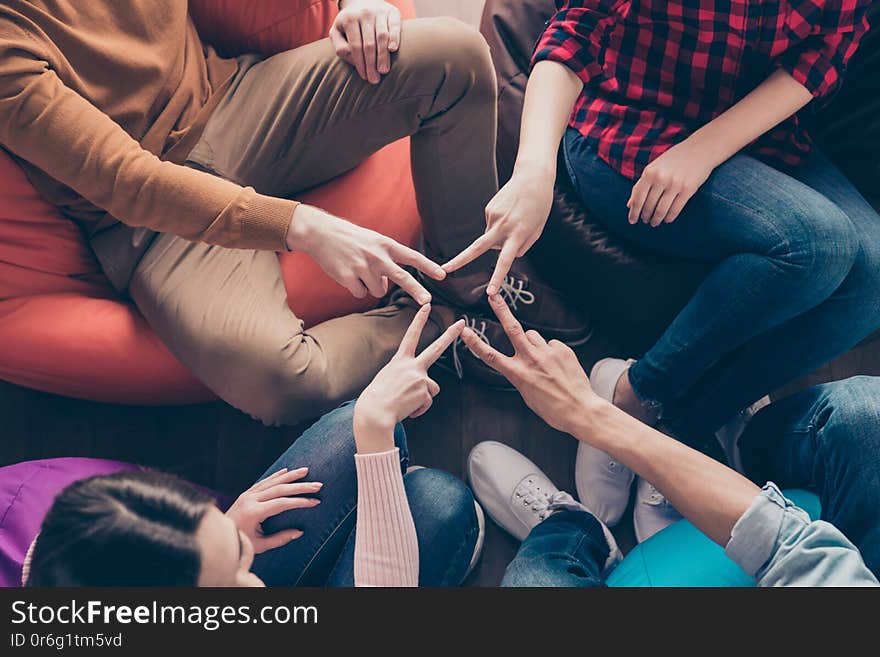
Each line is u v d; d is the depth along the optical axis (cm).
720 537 106
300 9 145
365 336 151
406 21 136
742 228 134
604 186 146
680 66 136
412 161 149
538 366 116
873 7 142
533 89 133
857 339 145
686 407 155
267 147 142
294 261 149
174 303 138
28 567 88
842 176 149
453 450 171
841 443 118
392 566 109
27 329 138
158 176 121
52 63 119
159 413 171
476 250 126
